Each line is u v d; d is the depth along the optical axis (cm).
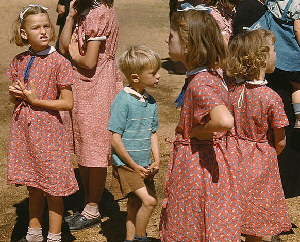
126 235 402
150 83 371
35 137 378
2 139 637
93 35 424
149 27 1241
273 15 424
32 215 398
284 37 422
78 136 439
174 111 740
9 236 432
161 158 583
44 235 428
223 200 326
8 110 734
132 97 374
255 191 368
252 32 366
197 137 328
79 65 432
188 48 320
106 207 478
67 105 384
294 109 427
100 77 439
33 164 382
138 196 374
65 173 383
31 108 379
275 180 373
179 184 332
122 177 376
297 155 436
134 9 1441
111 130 373
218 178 327
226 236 323
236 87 372
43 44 379
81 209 473
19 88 376
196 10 323
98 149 436
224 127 302
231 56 368
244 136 373
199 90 312
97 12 424
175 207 334
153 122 387
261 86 365
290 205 484
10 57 1005
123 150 371
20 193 507
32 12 376
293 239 429
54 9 1367
